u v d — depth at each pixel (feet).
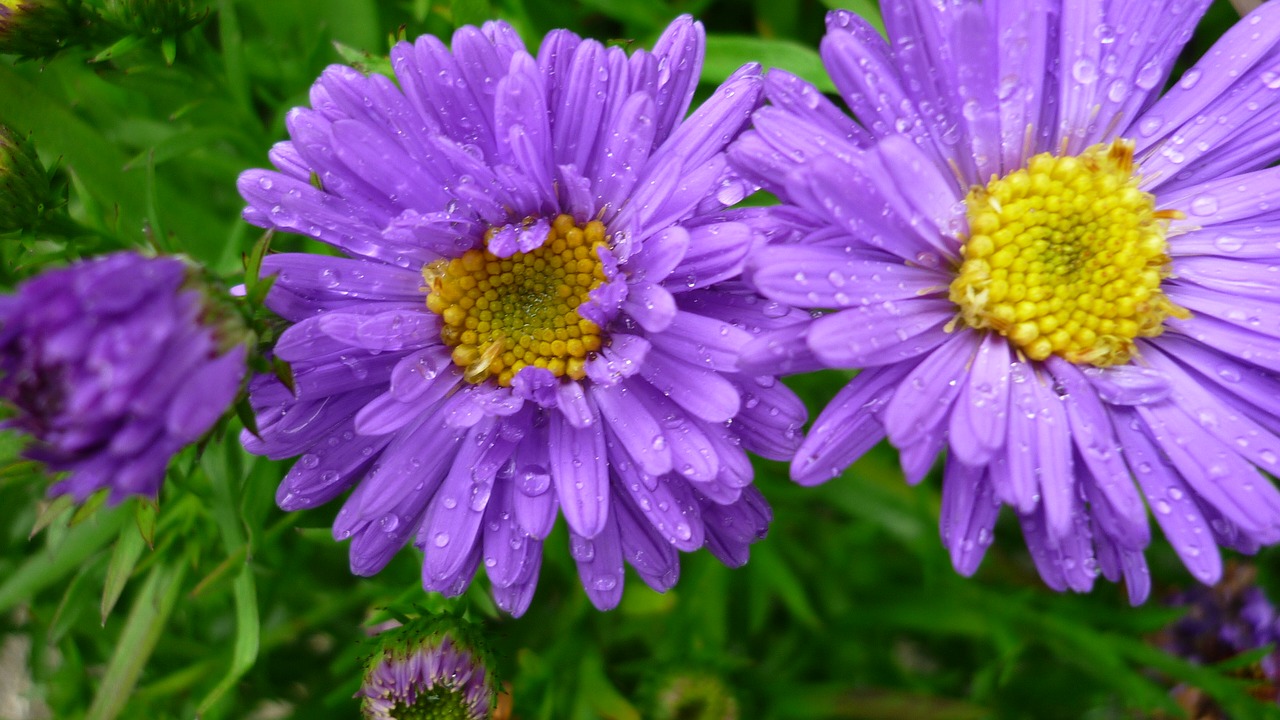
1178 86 0.58
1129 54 0.57
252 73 0.72
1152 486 0.56
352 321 0.55
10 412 0.59
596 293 0.55
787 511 0.75
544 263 0.58
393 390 0.56
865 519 0.76
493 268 0.58
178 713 0.72
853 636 0.75
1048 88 0.58
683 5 0.71
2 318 0.52
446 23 0.71
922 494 0.72
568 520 0.56
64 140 0.68
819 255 0.54
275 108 0.70
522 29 0.69
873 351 0.55
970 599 0.73
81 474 0.52
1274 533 0.55
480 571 0.65
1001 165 0.58
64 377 0.51
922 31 0.56
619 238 0.57
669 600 0.72
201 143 0.66
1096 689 0.74
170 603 0.65
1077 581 0.56
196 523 0.66
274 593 0.70
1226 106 0.58
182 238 0.70
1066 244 0.57
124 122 0.72
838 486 0.73
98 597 0.73
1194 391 0.57
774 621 0.79
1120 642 0.69
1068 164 0.57
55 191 0.62
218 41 0.77
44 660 0.73
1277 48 0.57
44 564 0.65
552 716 0.70
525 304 0.58
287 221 0.57
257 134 0.69
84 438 0.51
